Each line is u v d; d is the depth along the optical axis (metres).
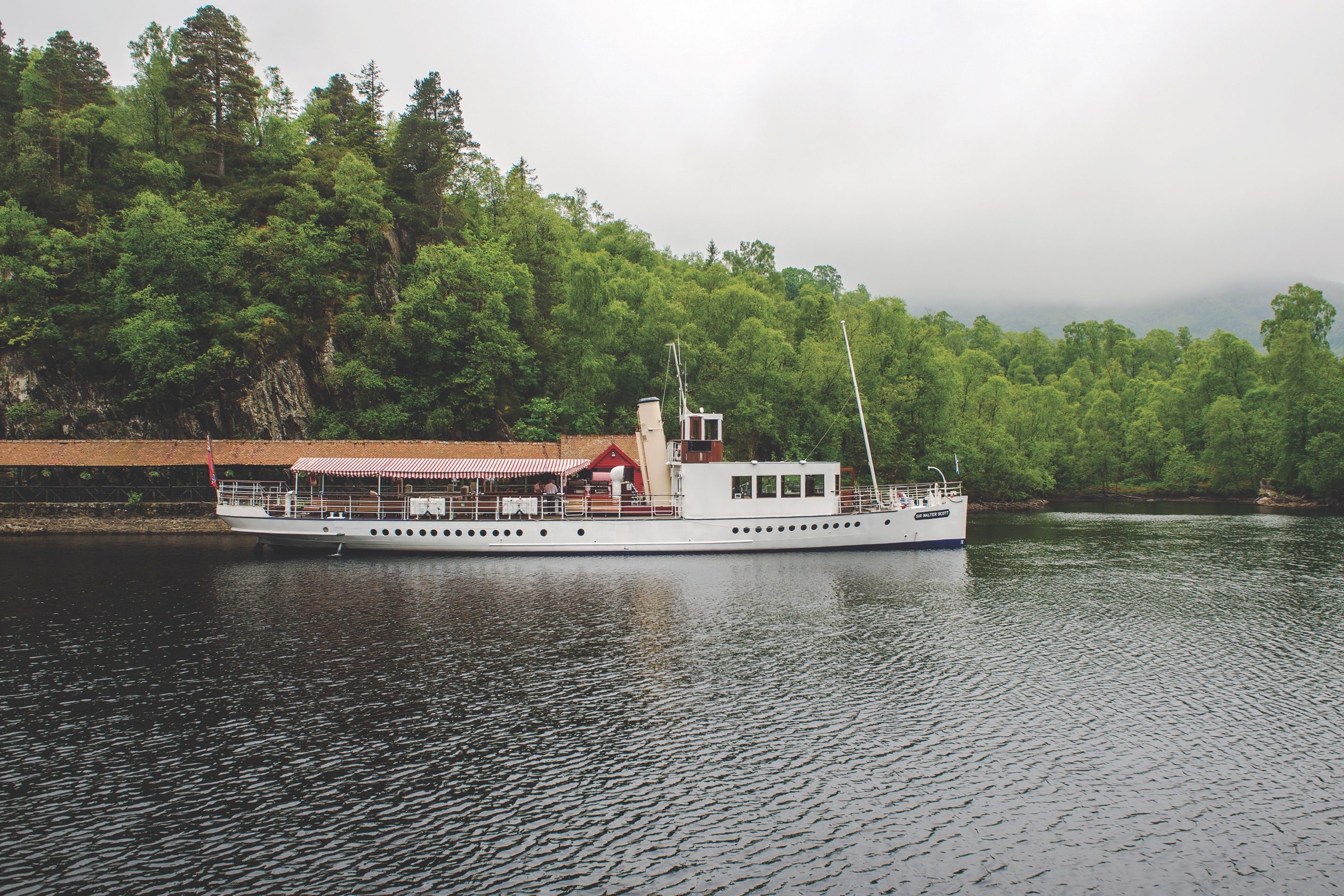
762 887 15.17
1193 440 127.00
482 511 51.88
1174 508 101.12
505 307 75.19
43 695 24.02
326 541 49.41
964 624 33.31
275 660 27.36
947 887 15.26
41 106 91.44
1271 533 68.94
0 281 68.62
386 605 35.44
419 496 54.34
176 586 39.09
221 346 68.56
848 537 52.12
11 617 32.62
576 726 22.19
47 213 77.06
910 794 18.75
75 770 19.38
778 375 79.38
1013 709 23.95
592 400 76.06
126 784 18.75
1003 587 40.91
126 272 69.50
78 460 59.44
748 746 21.09
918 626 32.88
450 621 32.69
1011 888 15.26
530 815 17.66
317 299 74.50
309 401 70.88
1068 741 21.77
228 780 18.97
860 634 31.50
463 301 74.44
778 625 32.62
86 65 97.88
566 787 18.84
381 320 72.12
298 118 103.81
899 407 91.19
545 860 15.95
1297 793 19.12
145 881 15.16
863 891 15.10
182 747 20.61
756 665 27.47
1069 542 61.59
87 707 23.14
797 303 142.62
